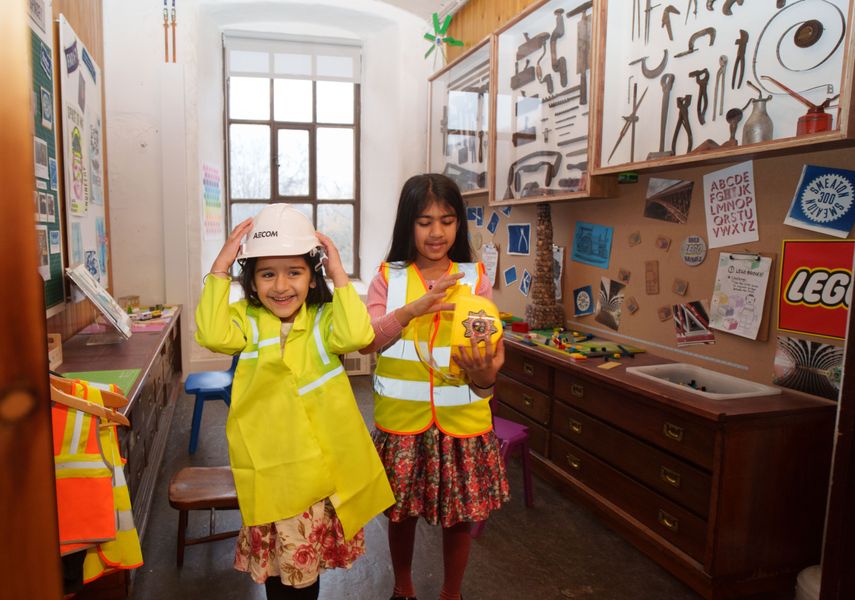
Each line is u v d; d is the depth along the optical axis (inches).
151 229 177.2
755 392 79.0
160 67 172.1
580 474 100.7
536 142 124.9
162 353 126.8
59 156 98.5
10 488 12.0
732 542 73.3
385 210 205.6
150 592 77.7
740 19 79.4
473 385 61.1
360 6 191.3
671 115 91.0
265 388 51.5
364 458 53.9
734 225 88.2
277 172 212.2
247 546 53.4
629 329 111.3
